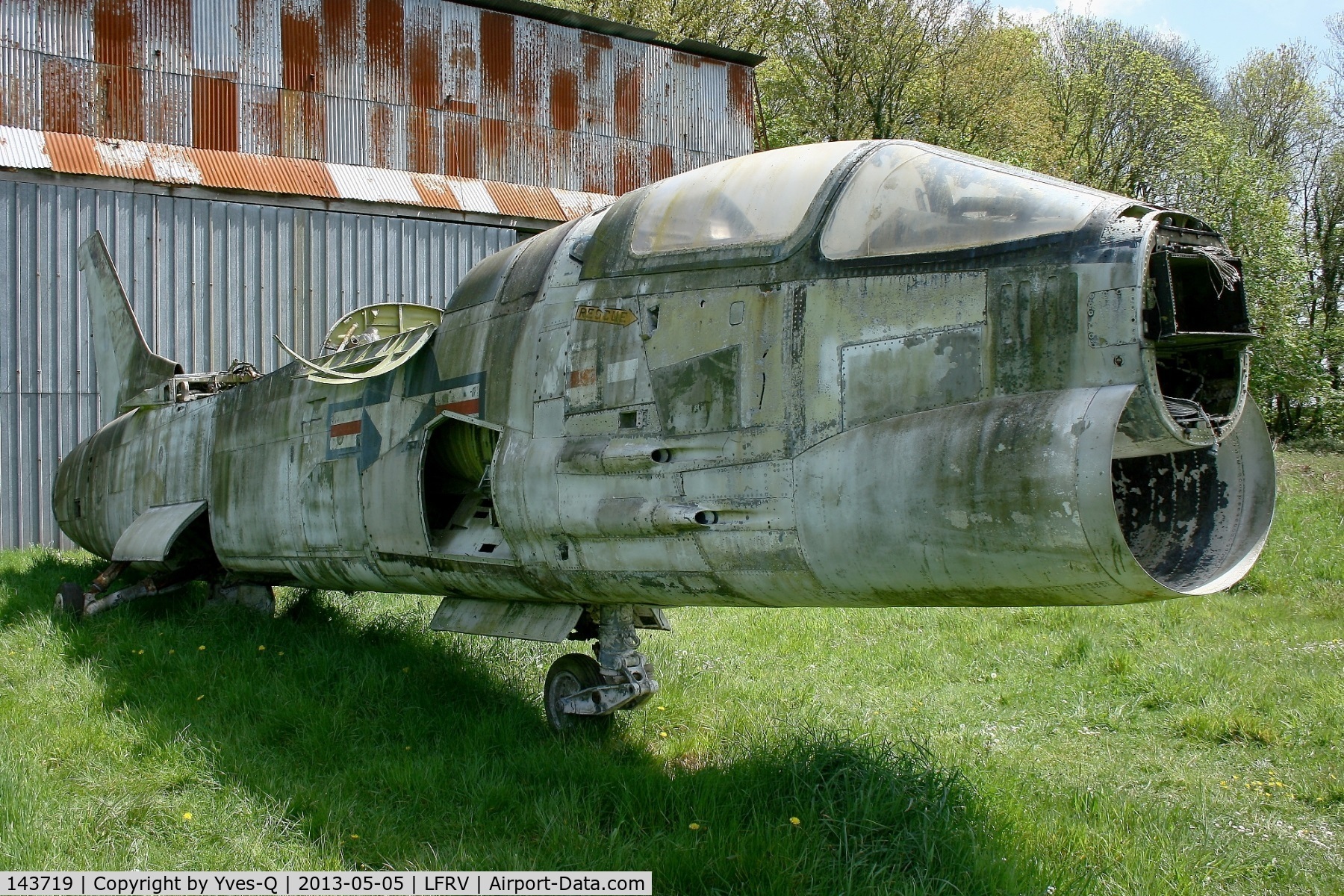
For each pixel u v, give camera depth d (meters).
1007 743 5.86
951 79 29.77
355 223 15.48
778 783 4.40
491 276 6.06
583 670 5.57
